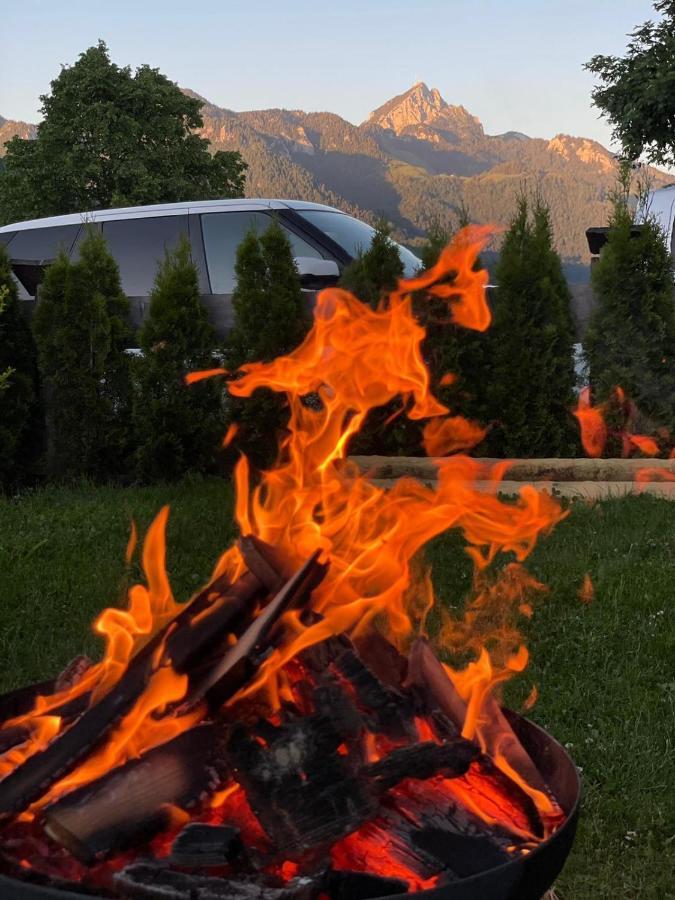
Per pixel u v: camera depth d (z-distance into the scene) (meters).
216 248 10.79
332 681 2.58
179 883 2.07
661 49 24.53
